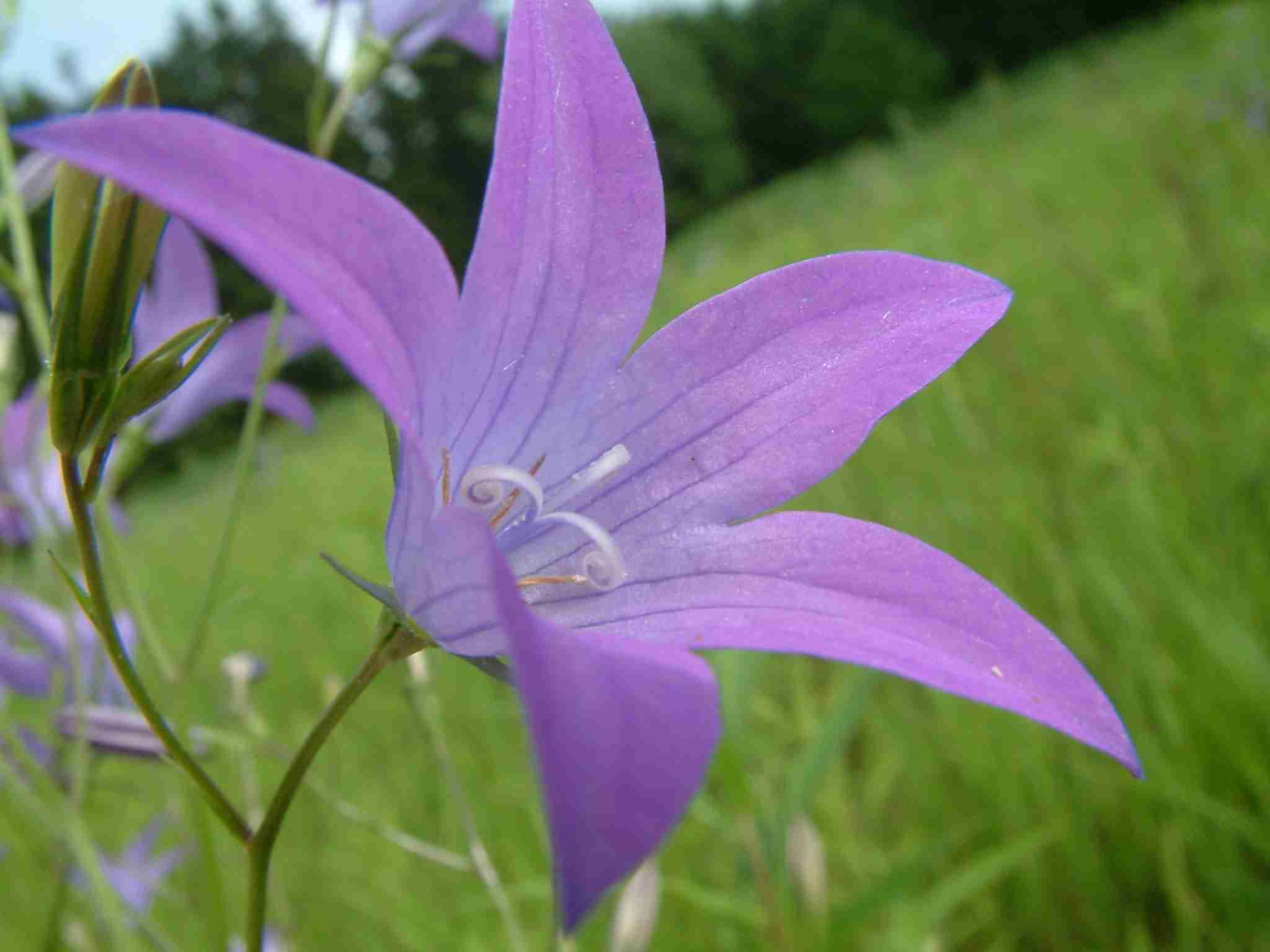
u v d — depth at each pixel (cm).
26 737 7
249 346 8
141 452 7
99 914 6
